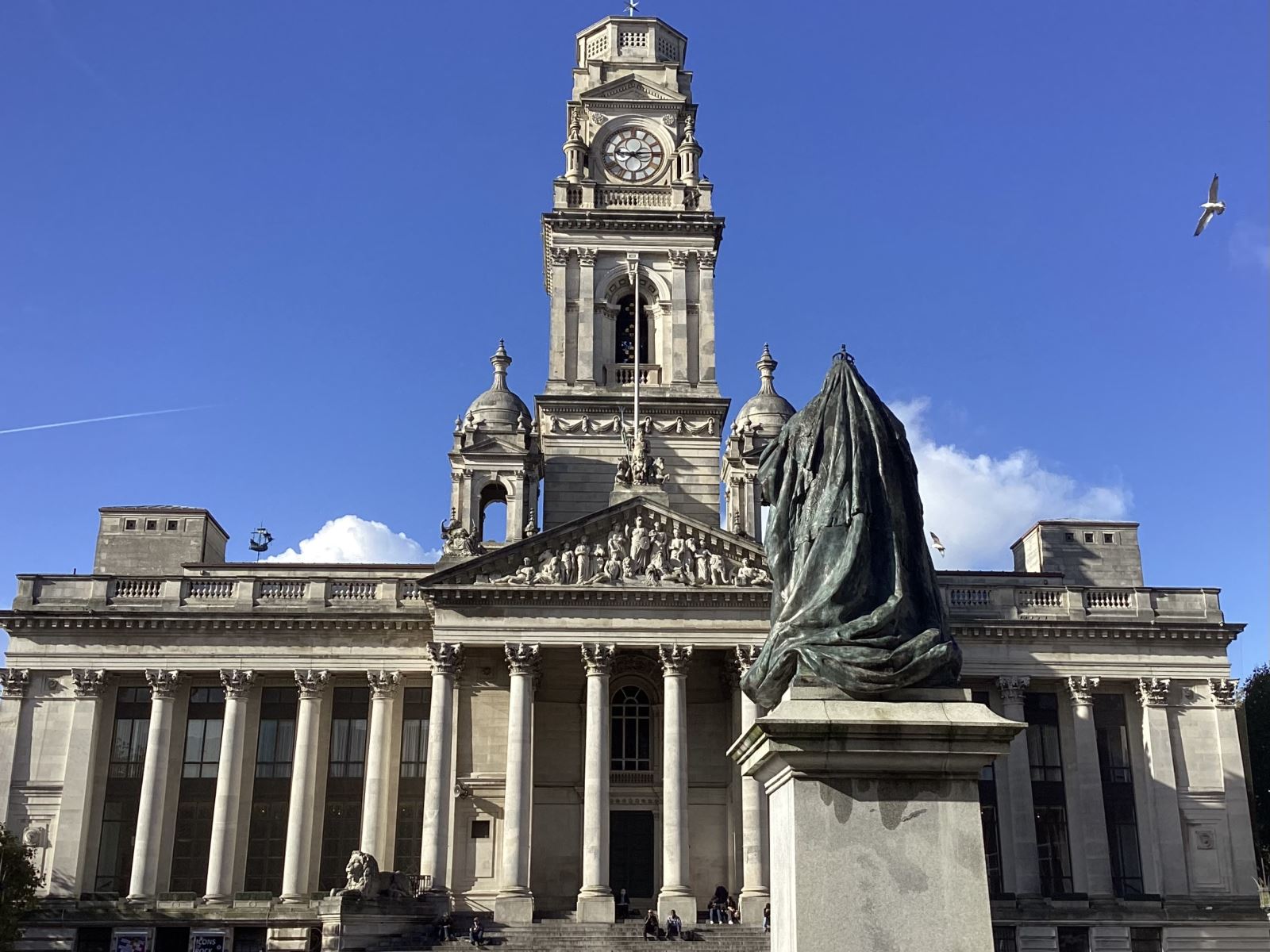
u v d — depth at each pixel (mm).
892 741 14859
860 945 14336
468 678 83312
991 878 82875
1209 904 82188
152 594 85312
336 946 63969
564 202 98812
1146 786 85000
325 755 83688
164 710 82750
